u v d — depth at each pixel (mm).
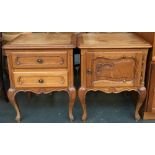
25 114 1974
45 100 2240
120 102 2178
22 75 1650
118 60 1608
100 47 1552
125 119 1877
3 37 2260
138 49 1578
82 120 1854
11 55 1592
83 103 1757
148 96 1735
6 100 2168
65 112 2006
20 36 1916
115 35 1943
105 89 1697
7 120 1882
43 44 1583
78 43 1650
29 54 1589
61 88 1706
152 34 1573
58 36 1914
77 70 2578
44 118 1910
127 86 1688
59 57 1601
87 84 1678
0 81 2045
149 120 1850
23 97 2305
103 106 2105
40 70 1639
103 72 1643
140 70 1641
